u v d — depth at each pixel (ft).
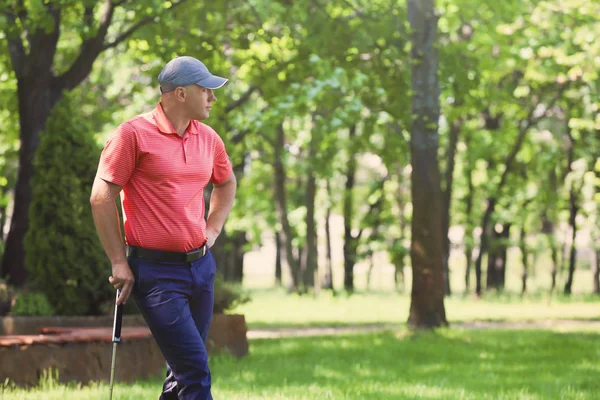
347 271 155.63
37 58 61.26
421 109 60.59
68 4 54.03
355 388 31.30
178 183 16.83
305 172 127.85
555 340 54.85
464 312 92.38
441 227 61.05
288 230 138.82
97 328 39.27
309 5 61.87
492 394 30.25
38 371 32.09
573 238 140.67
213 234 18.34
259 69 67.36
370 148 66.69
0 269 61.36
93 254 44.39
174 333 16.65
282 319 86.43
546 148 130.00
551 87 106.32
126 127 16.62
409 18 60.90
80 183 44.75
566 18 68.49
